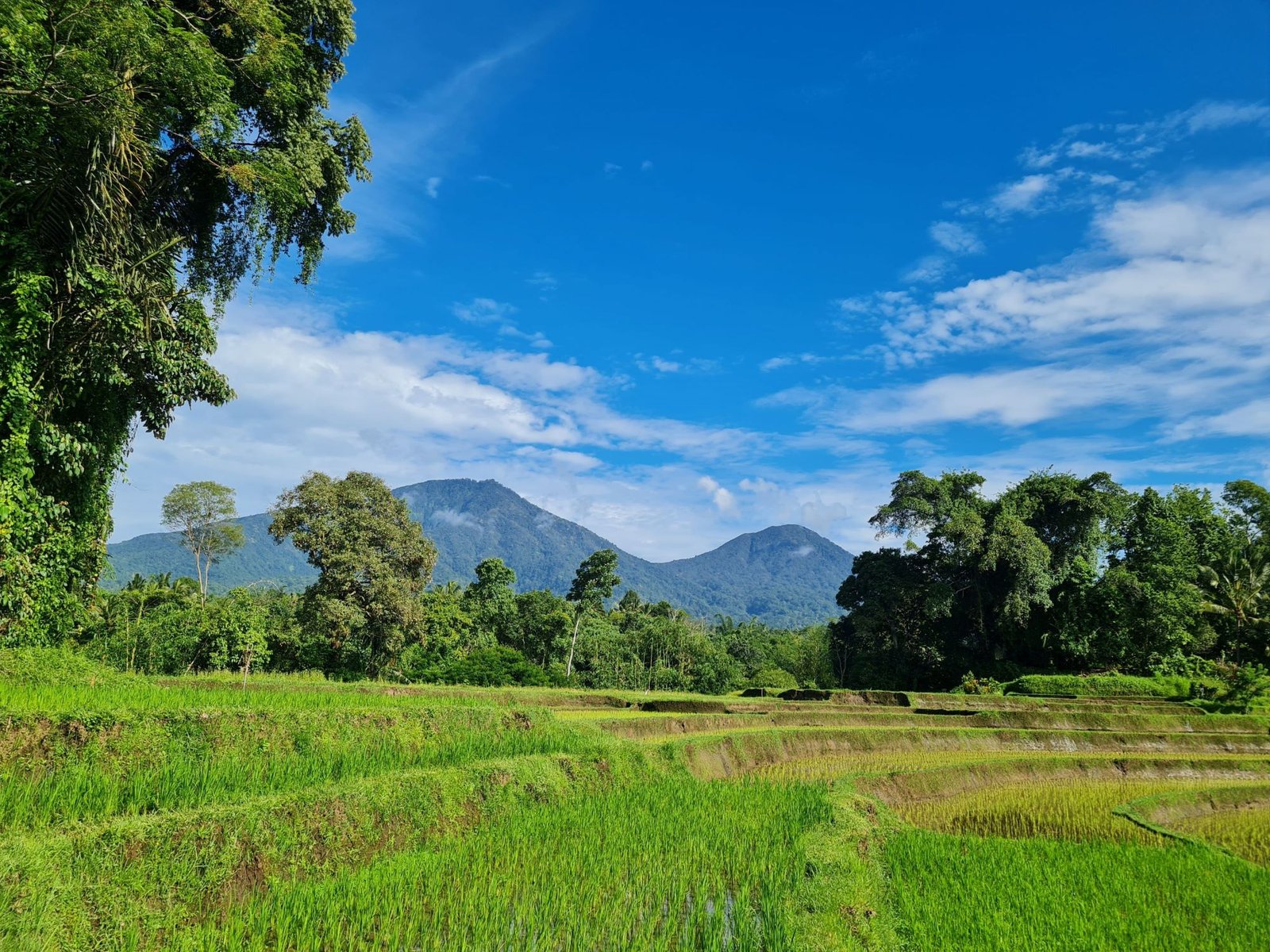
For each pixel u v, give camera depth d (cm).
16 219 1534
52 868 670
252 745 1155
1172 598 4766
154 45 1493
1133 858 1219
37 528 1577
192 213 2073
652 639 6381
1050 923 918
